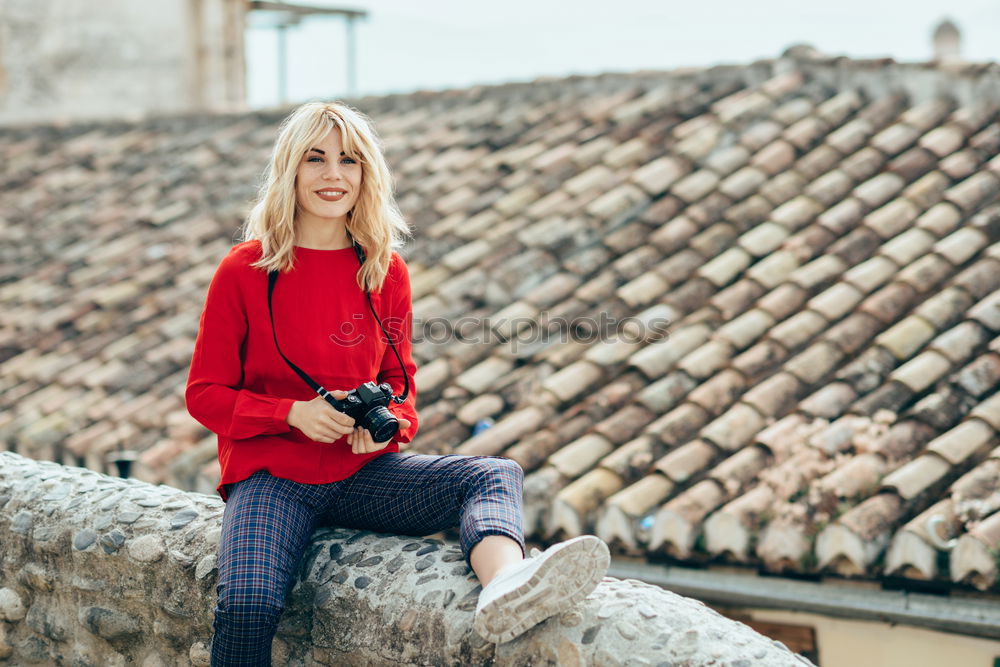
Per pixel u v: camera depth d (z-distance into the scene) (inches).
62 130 382.6
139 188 331.0
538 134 289.4
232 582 90.7
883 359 173.5
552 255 228.4
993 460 146.3
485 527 92.0
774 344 184.1
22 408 229.0
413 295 226.7
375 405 97.0
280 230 98.9
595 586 84.3
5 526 122.6
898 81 248.4
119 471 196.1
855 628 152.4
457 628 90.4
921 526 137.1
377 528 104.3
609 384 189.3
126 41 415.2
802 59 266.7
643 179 242.4
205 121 365.4
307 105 101.2
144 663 110.2
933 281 188.7
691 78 285.4
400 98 335.6
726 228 221.5
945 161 220.2
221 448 103.2
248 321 100.0
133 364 236.4
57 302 274.5
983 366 165.6
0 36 403.9
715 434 166.1
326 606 98.7
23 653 121.3
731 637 84.5
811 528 144.6
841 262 200.8
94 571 113.0
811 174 231.0
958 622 138.3
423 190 274.8
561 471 167.5
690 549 150.9
